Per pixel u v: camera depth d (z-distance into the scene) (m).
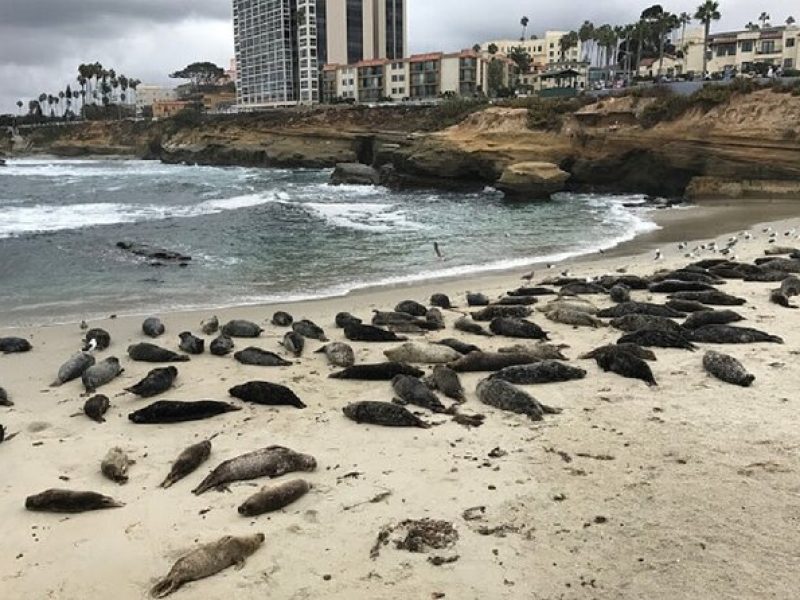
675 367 10.84
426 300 17.06
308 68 136.88
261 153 82.81
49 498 6.96
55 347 12.98
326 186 55.06
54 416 9.59
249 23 148.62
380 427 8.88
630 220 31.92
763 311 14.27
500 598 5.39
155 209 37.72
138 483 7.51
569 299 15.63
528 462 7.66
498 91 94.50
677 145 41.47
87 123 132.00
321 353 12.52
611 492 6.91
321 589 5.59
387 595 5.48
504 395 9.48
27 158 120.94
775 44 88.94
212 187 54.59
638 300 15.95
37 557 6.18
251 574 5.81
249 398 9.98
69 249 24.42
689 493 6.82
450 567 5.80
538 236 27.89
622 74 92.62
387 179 54.50
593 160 45.91
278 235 28.56
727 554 5.81
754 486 6.91
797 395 9.40
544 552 5.96
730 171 39.00
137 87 199.50
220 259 23.23
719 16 72.56
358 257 23.69
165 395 10.34
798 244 23.11
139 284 19.25
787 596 5.26
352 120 81.19
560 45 123.94
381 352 12.47
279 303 16.98
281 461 7.65
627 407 9.21
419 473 7.52
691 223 30.06
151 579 5.82
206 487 7.35
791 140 36.59
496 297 17.08
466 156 48.75
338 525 6.52
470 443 8.27
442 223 32.12
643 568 5.68
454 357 11.91
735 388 9.78
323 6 135.12
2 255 23.11
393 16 143.88
